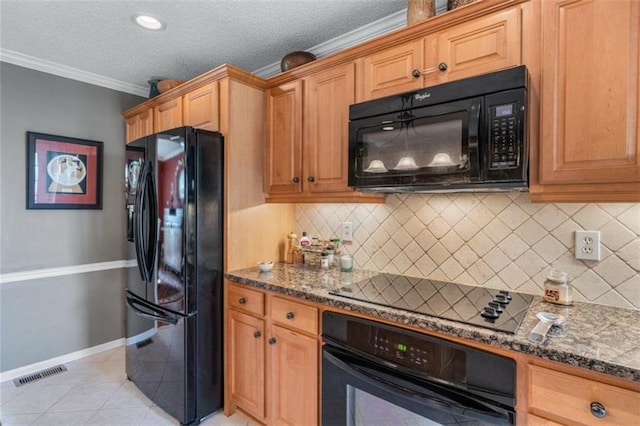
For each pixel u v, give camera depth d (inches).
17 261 99.7
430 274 74.0
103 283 117.9
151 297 84.0
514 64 51.4
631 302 53.2
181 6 73.5
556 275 56.4
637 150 42.4
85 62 102.5
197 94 89.1
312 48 93.2
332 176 74.5
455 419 45.4
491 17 53.6
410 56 62.6
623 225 53.9
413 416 49.7
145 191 83.9
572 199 47.8
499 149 49.4
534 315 50.4
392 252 79.9
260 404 74.0
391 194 79.8
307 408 64.3
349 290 64.9
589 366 36.2
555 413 39.0
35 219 102.9
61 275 108.3
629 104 42.9
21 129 99.7
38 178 102.7
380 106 62.1
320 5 73.8
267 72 108.1
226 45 91.7
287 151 83.7
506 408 42.0
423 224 75.1
